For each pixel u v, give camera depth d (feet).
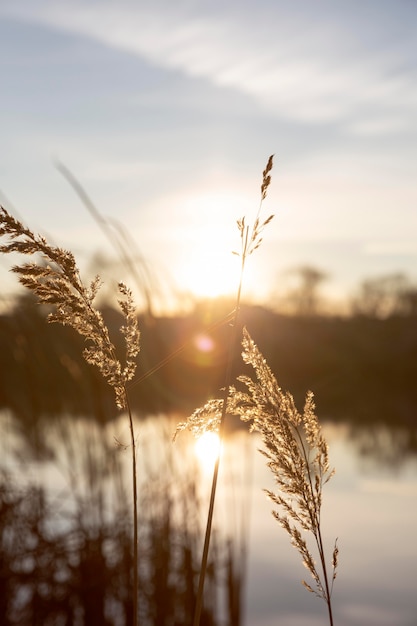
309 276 82.99
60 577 13.64
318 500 4.86
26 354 14.28
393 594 22.06
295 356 82.48
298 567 24.64
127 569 13.96
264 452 4.88
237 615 14.51
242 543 15.02
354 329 92.53
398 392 86.58
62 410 14.24
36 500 14.16
